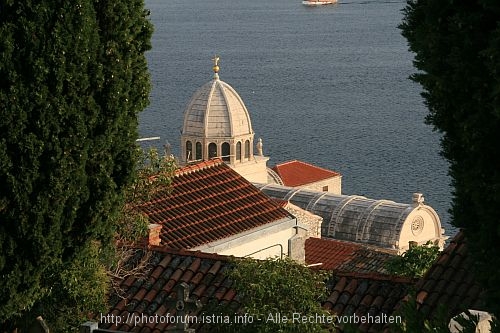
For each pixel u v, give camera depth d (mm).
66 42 68688
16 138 68000
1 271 70000
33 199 69312
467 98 53031
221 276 85812
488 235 53500
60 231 71188
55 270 75500
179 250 90438
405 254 104188
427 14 54094
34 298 73312
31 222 69562
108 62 71938
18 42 67812
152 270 88812
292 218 114500
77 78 69438
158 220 105562
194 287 85312
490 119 51938
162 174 93188
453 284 77562
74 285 76938
